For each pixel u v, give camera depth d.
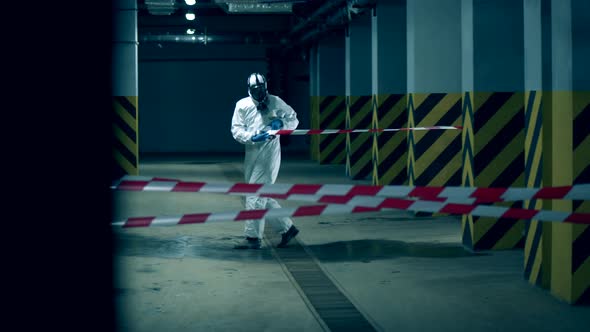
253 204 8.51
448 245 8.80
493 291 6.54
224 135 28.86
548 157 6.47
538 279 6.66
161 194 14.28
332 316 5.73
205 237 9.36
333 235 9.55
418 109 10.94
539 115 6.54
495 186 8.62
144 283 6.80
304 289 6.62
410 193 5.02
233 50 28.61
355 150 16.67
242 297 6.33
